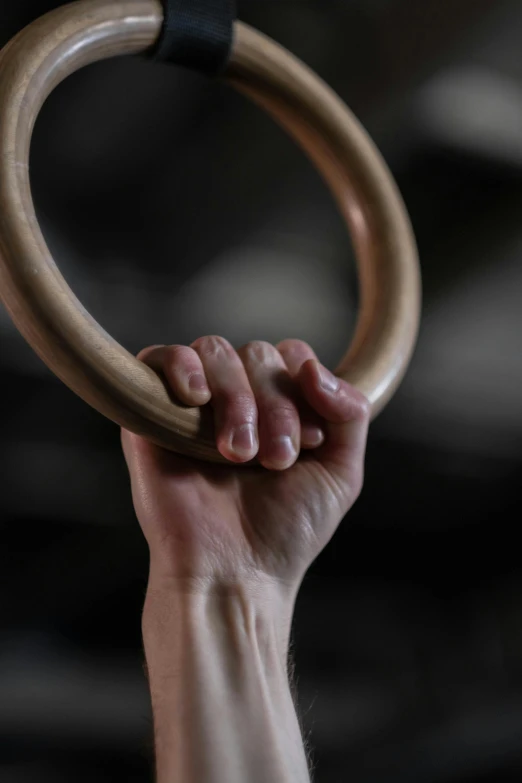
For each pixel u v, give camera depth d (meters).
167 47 0.69
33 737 2.20
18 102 0.58
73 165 1.96
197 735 0.58
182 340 2.33
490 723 2.48
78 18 0.63
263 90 0.75
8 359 2.18
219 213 2.11
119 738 2.22
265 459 0.64
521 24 1.68
